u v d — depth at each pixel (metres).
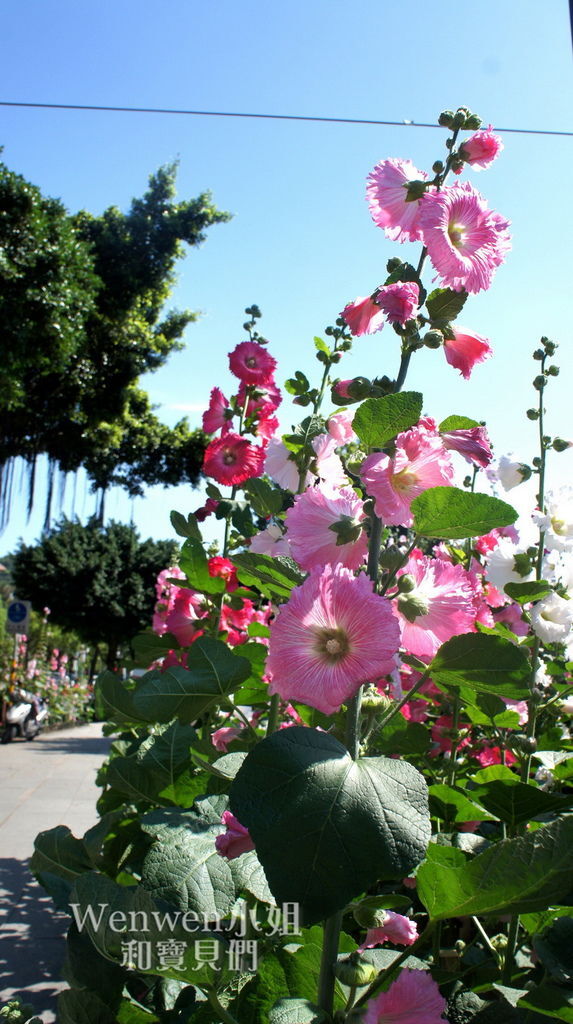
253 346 3.43
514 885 1.20
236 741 2.53
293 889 1.11
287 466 2.64
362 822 1.14
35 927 4.71
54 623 33.41
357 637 1.32
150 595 33.91
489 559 2.76
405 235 1.64
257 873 1.45
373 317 1.70
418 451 1.45
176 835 1.49
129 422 25.84
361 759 1.24
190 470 27.28
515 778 2.24
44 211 17.44
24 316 16.28
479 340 1.58
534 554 2.70
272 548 2.51
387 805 1.17
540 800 1.85
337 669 1.33
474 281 1.52
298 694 1.34
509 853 1.19
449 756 2.97
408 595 1.51
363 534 1.56
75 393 21.72
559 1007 1.28
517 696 1.50
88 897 1.38
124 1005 1.52
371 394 1.55
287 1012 1.25
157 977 1.74
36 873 1.95
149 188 25.16
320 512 1.56
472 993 1.57
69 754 14.41
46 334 16.67
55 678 23.95
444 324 1.58
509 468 2.75
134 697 2.02
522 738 2.37
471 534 1.41
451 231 1.53
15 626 17.92
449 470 1.45
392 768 1.22
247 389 3.41
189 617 3.25
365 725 1.63
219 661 2.02
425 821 1.16
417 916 2.35
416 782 1.21
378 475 1.42
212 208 25.34
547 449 2.76
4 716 16.61
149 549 34.44
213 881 1.40
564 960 1.39
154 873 1.40
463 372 1.59
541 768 2.93
